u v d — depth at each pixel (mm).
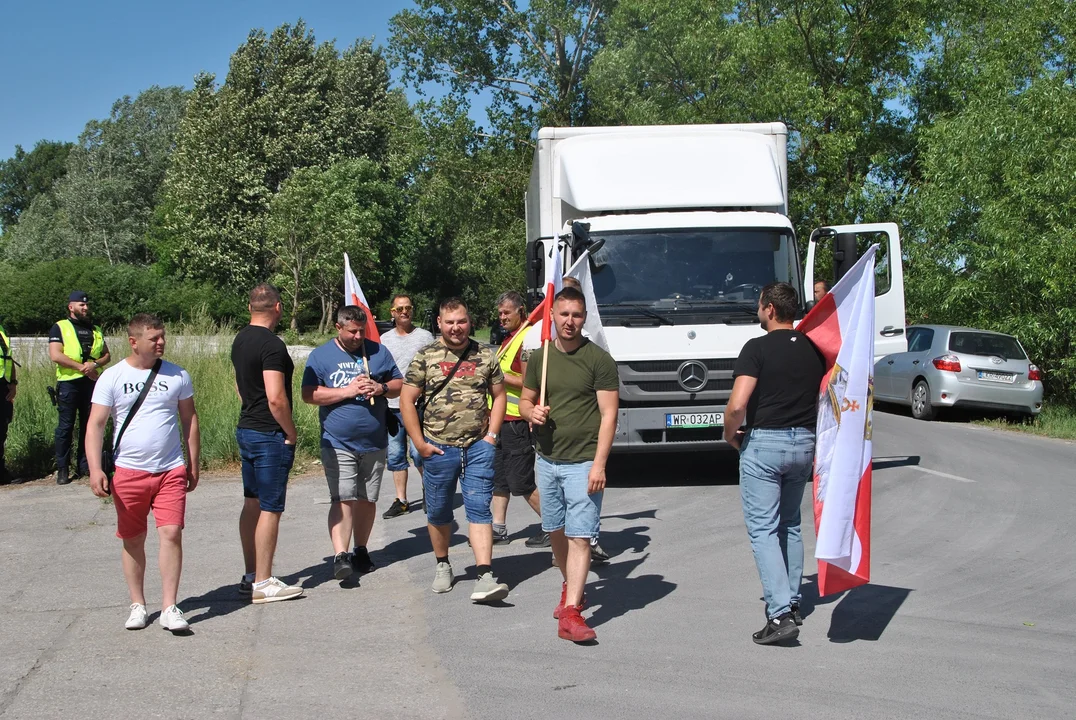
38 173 99688
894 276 9930
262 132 47438
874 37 23969
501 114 38062
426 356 6020
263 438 5895
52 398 10305
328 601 5941
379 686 4512
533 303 10398
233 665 4797
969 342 16109
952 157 18562
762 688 4465
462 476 5984
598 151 10398
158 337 5391
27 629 5379
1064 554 6953
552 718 4133
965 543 7309
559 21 36125
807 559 6977
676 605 5781
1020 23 20062
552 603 5867
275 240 43219
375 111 48781
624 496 9359
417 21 37625
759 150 10414
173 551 5371
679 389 9289
